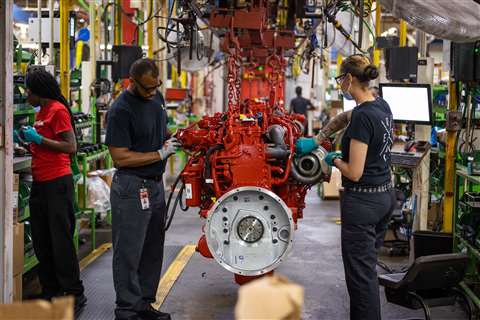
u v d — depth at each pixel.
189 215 9.17
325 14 6.16
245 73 13.29
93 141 7.14
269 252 4.41
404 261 6.46
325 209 9.83
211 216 4.38
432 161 6.61
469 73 4.85
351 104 8.70
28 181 5.24
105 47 8.04
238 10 6.80
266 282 1.23
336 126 4.49
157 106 4.29
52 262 4.81
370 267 3.87
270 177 4.55
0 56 3.78
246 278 4.90
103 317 4.64
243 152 4.57
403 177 7.64
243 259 4.40
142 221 4.21
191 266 6.19
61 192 4.61
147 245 4.45
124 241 4.18
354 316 3.91
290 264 6.40
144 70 4.07
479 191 5.36
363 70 3.78
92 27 7.69
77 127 6.49
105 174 7.52
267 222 4.41
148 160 4.17
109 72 8.59
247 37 7.62
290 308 1.20
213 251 4.39
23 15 9.74
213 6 6.82
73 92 8.11
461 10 4.23
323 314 4.82
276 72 7.73
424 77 6.89
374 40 7.59
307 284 5.67
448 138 5.38
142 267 4.47
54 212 4.59
